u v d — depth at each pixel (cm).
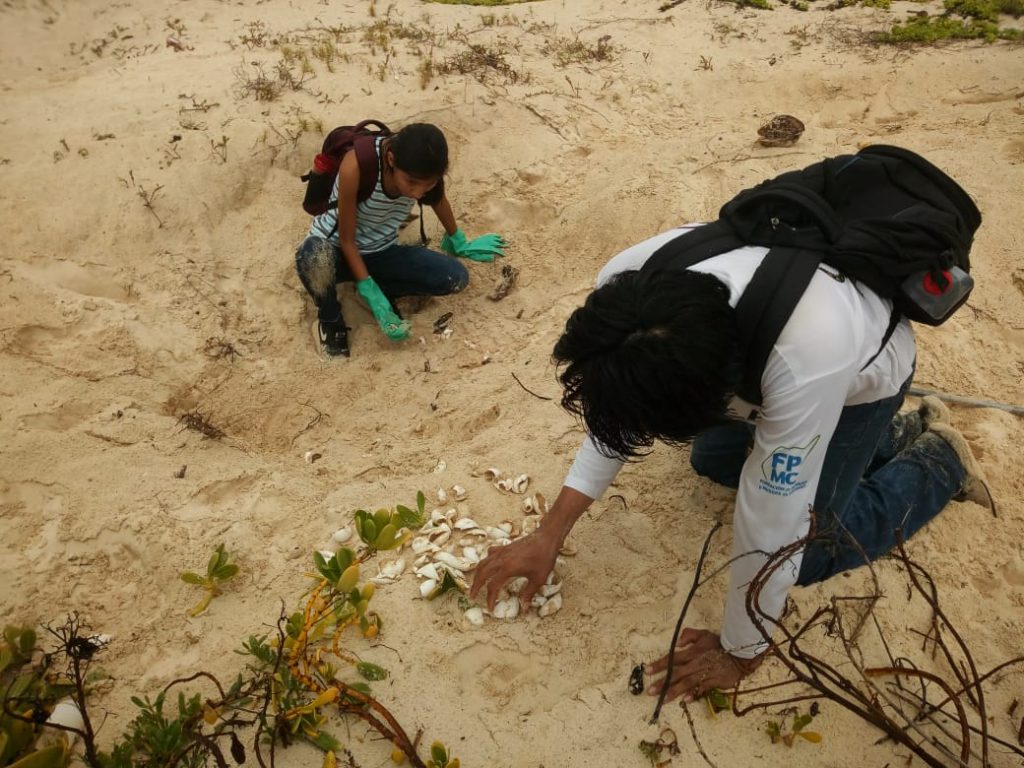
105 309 340
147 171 393
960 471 248
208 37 538
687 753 213
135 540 263
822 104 460
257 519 272
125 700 226
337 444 312
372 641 234
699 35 524
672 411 149
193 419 309
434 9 568
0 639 237
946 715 213
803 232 170
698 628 238
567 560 254
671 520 265
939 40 500
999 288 339
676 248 177
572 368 158
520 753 214
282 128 420
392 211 337
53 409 304
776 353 161
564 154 426
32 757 188
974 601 244
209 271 366
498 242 387
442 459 295
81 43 551
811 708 217
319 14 567
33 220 370
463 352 347
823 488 218
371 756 211
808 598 244
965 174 389
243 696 215
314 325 360
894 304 181
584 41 519
